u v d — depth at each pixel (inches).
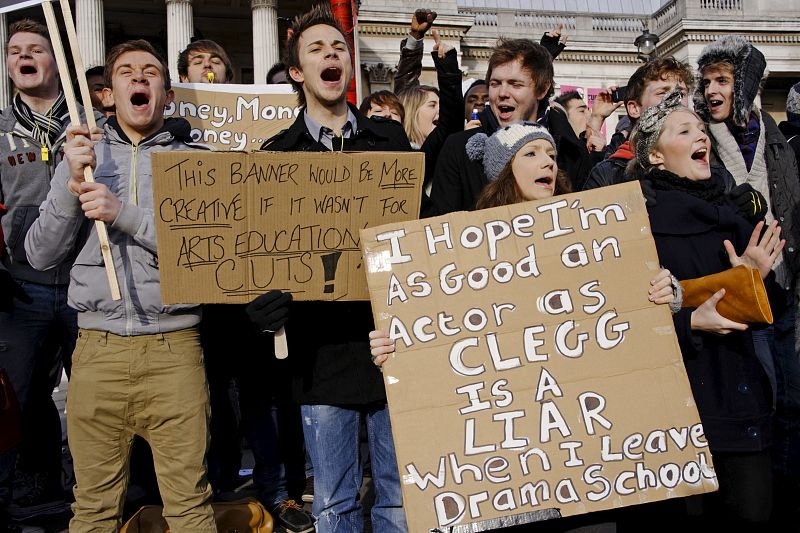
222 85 210.2
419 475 114.0
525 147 131.5
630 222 122.7
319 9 144.1
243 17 1065.5
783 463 179.8
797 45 1135.6
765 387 131.7
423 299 119.7
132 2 1010.1
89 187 124.9
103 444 135.2
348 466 137.0
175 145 143.3
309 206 127.4
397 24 1043.3
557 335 119.0
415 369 117.7
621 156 171.5
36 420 191.0
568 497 114.0
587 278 120.9
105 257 126.3
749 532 131.3
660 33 1195.9
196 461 135.9
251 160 124.6
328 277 128.9
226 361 184.9
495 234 122.0
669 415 116.7
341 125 145.9
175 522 134.8
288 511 177.3
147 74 139.5
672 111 137.3
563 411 116.5
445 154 163.0
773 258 125.5
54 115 180.7
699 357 129.7
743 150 181.9
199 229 125.6
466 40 1127.0
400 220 129.9
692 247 133.6
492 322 119.1
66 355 183.3
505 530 125.2
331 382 133.6
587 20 1227.9
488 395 116.6
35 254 132.6
